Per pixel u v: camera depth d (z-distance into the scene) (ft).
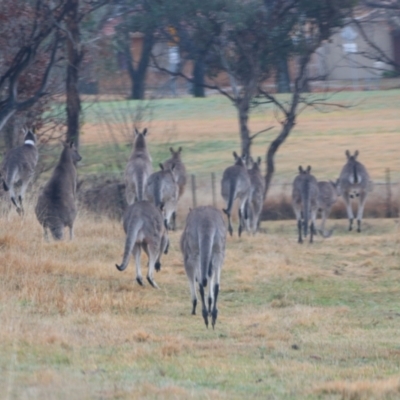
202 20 271.69
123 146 317.83
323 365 100.32
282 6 275.39
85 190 262.67
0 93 233.55
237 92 284.61
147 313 133.49
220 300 147.84
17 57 218.18
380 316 135.85
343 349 109.81
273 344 112.06
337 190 275.18
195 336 117.29
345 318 133.80
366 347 111.04
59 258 168.35
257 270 174.91
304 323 127.54
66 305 131.13
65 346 104.58
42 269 156.35
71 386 83.20
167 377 91.20
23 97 256.11
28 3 226.58
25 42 222.69
